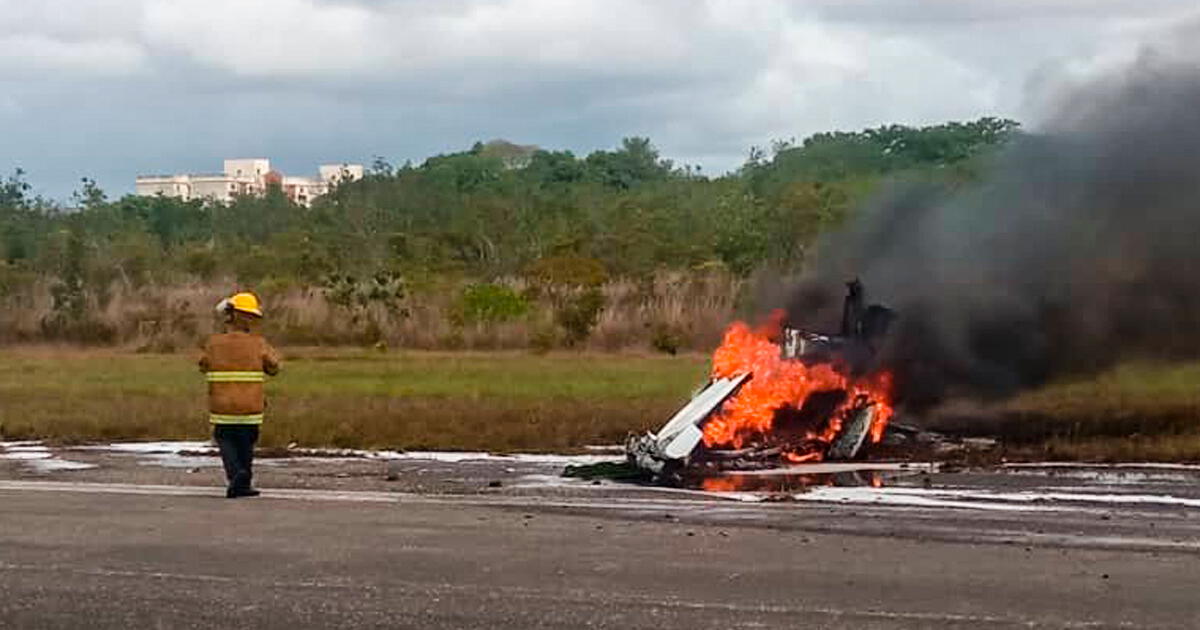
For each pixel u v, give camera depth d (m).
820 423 14.63
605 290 32.88
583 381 22.39
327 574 8.30
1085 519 10.24
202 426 16.75
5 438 16.12
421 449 14.96
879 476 12.88
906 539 9.39
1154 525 9.95
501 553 8.93
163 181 136.62
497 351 30.53
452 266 42.94
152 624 7.16
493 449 14.92
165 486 12.30
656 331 30.09
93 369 25.67
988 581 7.99
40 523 10.16
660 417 17.12
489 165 80.69
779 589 7.82
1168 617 7.16
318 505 11.09
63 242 38.97
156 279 38.22
